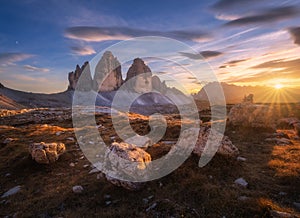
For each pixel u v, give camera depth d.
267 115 21.84
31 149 15.44
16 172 14.20
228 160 11.98
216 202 8.13
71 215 8.33
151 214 7.88
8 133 29.34
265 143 17.28
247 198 8.19
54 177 13.09
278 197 8.48
